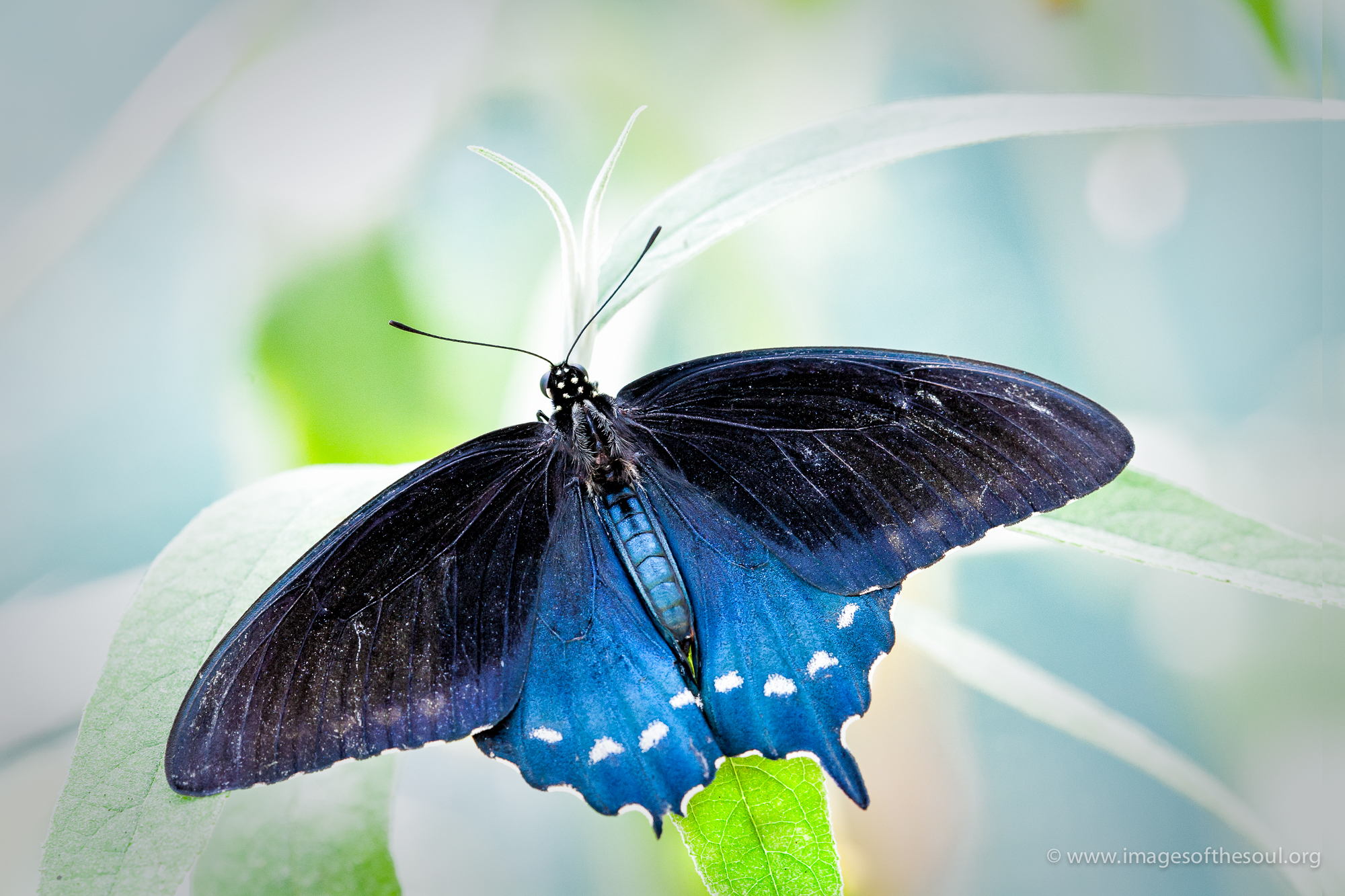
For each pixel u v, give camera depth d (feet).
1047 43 1.54
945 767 1.52
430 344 1.51
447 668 1.37
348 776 1.40
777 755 1.36
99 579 1.54
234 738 1.34
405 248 1.52
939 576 1.55
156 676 1.35
